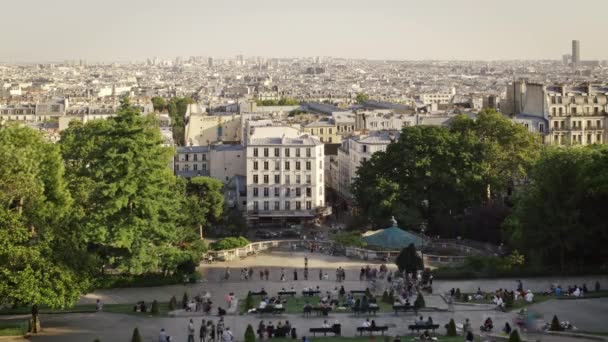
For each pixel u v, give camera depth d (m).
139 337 180.12
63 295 197.88
